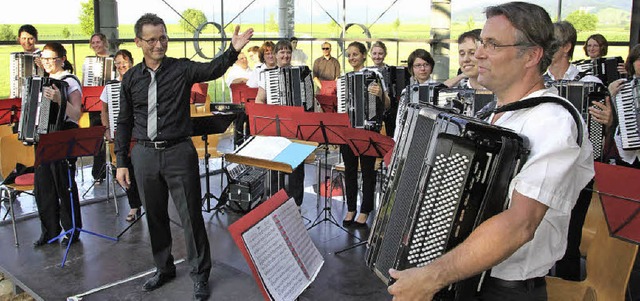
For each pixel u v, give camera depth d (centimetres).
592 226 367
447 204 156
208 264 371
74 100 459
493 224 148
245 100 705
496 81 172
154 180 356
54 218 464
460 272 148
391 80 562
